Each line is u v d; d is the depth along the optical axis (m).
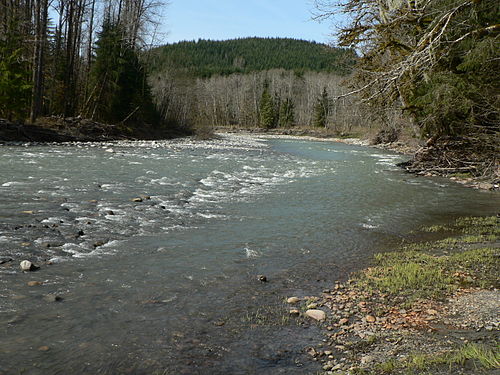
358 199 14.73
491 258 7.84
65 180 14.59
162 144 36.28
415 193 16.48
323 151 40.91
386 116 28.20
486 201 15.03
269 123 101.25
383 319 5.38
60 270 6.56
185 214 11.02
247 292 6.22
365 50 20.11
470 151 22.95
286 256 8.10
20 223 8.88
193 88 62.75
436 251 8.71
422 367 3.85
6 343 4.41
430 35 10.88
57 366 4.05
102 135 35.31
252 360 4.34
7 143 25.89
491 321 5.09
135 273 6.68
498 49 15.28
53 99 38.44
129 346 4.50
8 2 34.38
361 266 7.70
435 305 5.77
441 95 18.88
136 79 44.41
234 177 18.41
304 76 127.62
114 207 11.12
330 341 4.80
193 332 4.91
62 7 35.78
